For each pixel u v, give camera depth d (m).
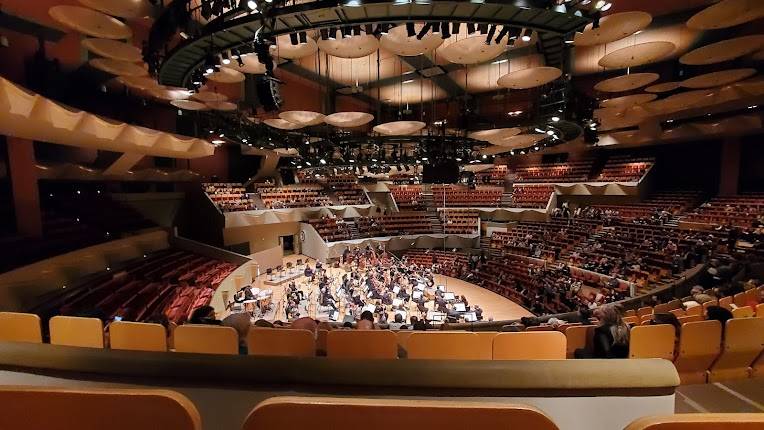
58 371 1.73
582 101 12.38
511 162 29.59
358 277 18.33
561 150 25.38
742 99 13.62
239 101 16.30
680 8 10.45
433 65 15.23
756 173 18.69
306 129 16.17
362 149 17.39
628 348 3.69
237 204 20.53
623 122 16.75
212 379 1.63
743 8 7.08
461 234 26.34
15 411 0.86
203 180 21.17
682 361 4.03
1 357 1.76
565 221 22.95
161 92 12.46
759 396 2.81
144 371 1.66
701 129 17.64
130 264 13.17
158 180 17.30
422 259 24.25
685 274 11.54
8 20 10.17
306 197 25.31
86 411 0.85
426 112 22.19
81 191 15.62
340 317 13.60
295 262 23.09
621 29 7.45
